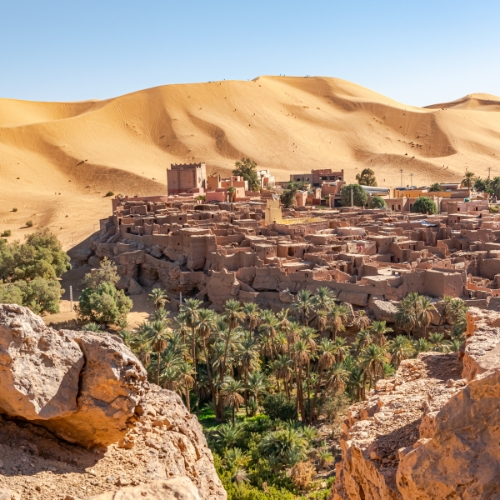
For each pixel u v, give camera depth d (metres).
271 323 50.44
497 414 10.52
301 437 38.69
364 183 178.88
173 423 15.38
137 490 10.50
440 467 10.63
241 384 46.44
